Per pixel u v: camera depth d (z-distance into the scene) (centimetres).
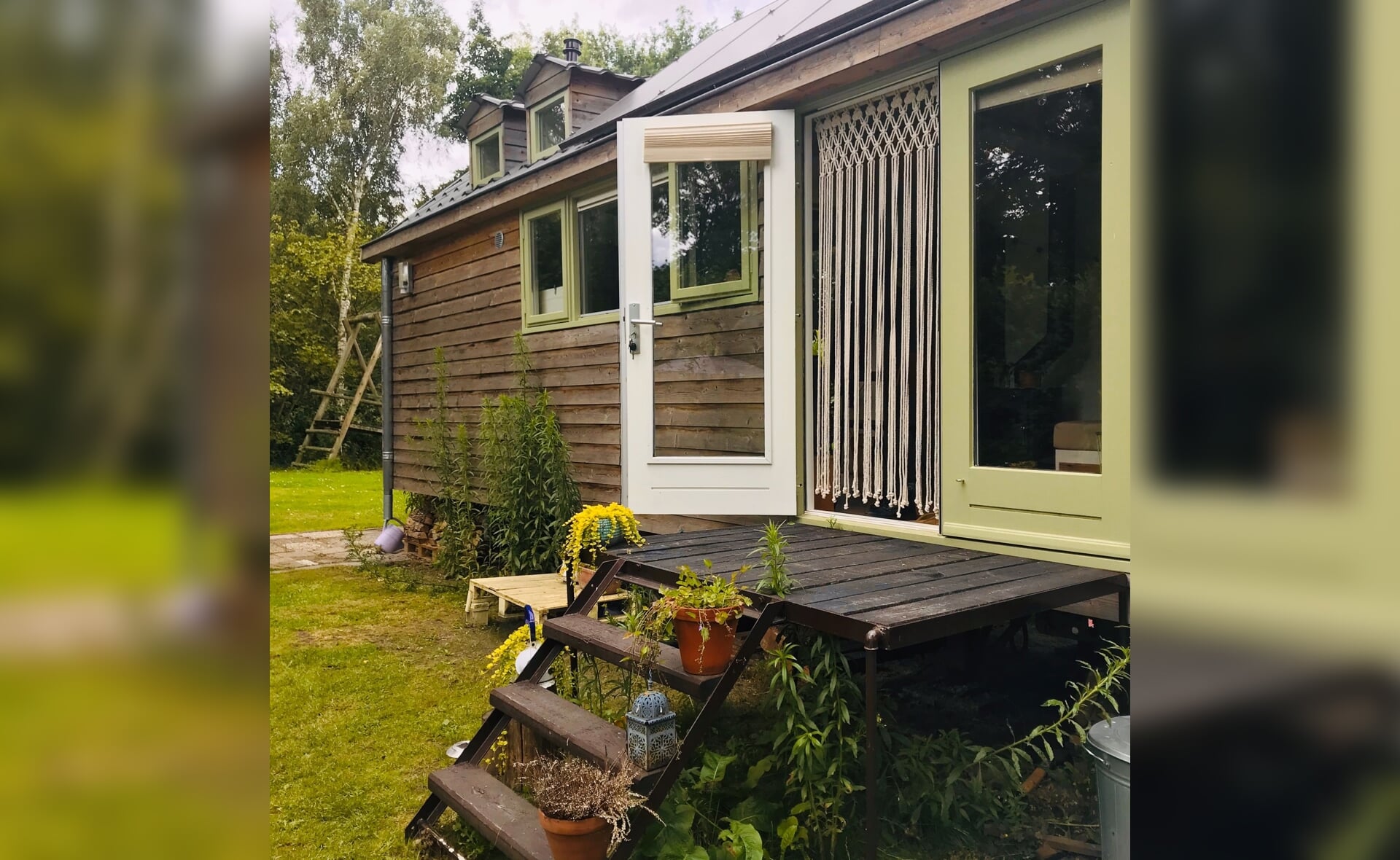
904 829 275
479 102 830
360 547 798
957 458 355
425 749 350
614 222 554
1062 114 332
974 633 384
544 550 589
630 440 440
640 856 237
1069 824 279
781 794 285
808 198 432
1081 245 335
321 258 1811
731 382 431
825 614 252
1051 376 331
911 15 348
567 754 258
